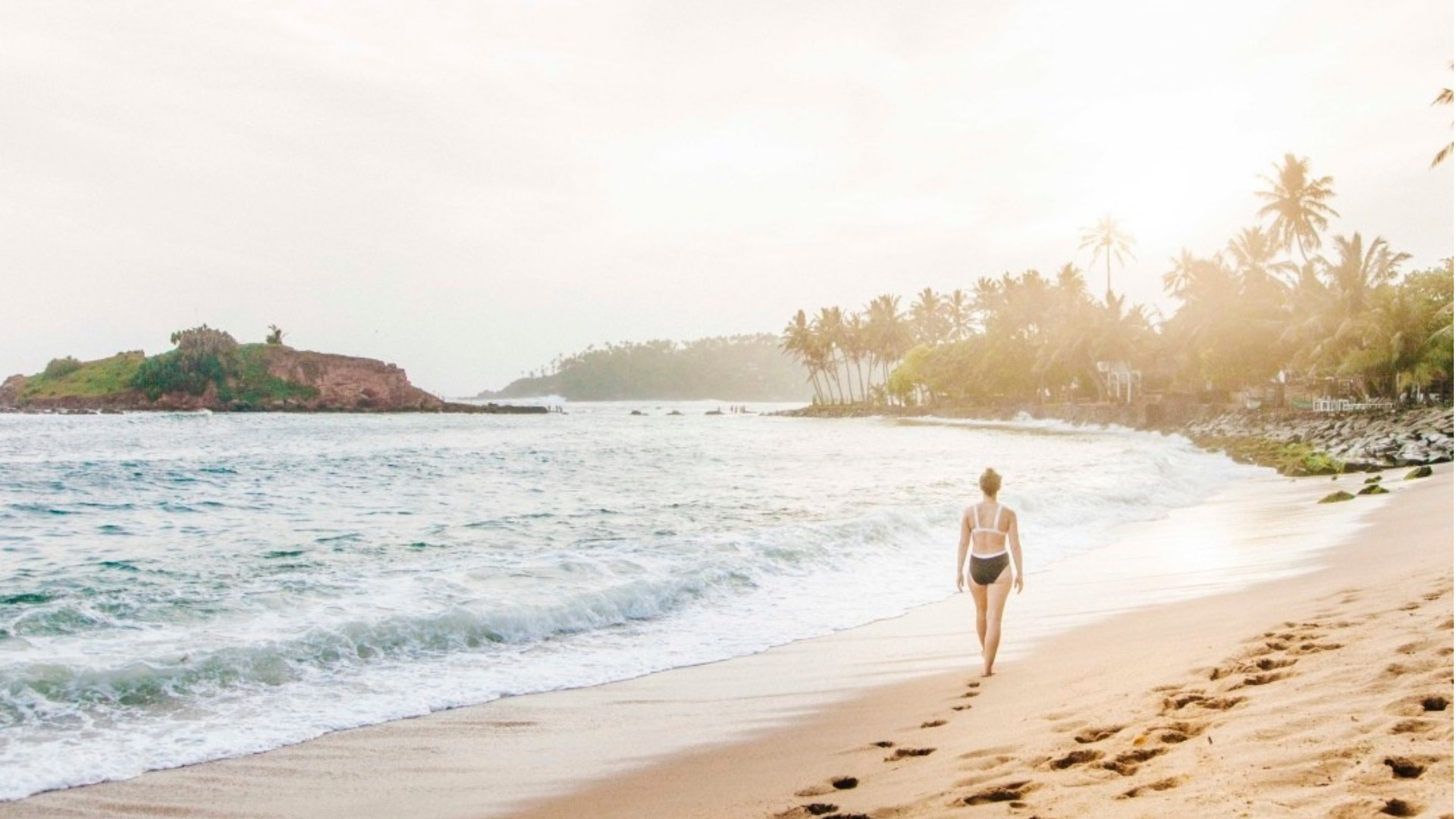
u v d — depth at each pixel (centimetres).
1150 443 5794
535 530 1866
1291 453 3525
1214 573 1249
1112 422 8000
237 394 14600
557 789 570
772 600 1206
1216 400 7425
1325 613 764
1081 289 9906
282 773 607
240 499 2550
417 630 959
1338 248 5612
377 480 3183
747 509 2269
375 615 1011
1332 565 1162
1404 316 5041
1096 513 2069
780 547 1491
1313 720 443
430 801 557
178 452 4741
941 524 1806
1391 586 846
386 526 1941
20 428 8256
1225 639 738
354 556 1527
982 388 10994
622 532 1825
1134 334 8688
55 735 669
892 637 996
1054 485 2555
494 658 914
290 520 2056
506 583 1205
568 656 927
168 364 14300
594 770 605
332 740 675
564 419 13900
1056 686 695
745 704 755
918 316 15038
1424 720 408
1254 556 1366
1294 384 6969
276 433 7500
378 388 15838
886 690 774
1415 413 4178
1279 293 6706
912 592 1255
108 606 1038
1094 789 414
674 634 1025
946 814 421
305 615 1016
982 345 10919
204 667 814
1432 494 1914
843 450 5169
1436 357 4806
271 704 755
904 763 543
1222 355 6581
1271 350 6406
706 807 512
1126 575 1308
